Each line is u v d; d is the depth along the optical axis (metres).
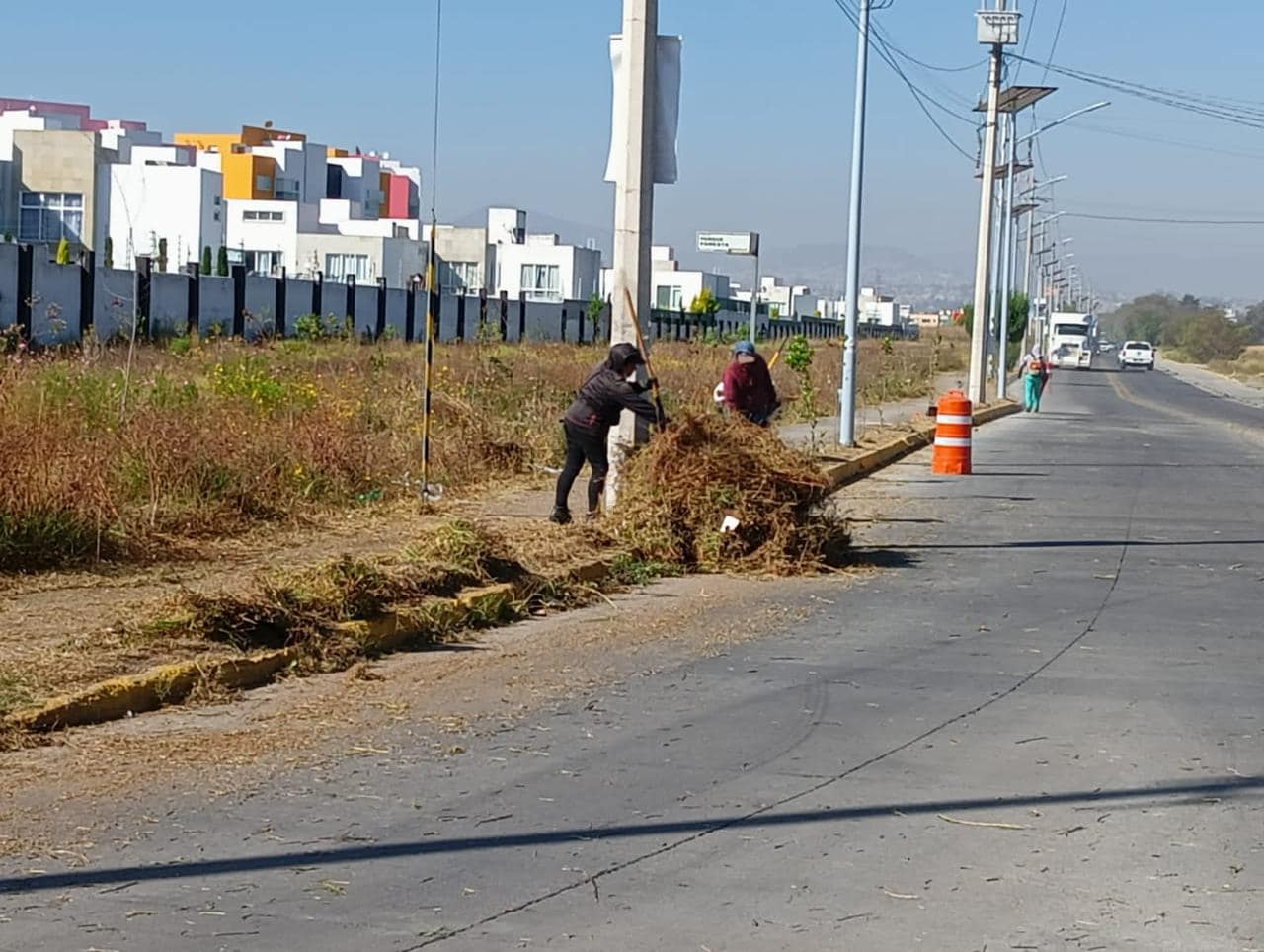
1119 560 14.97
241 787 7.03
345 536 13.95
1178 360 159.00
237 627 9.44
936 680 9.58
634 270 14.88
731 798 7.02
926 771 7.52
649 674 9.66
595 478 14.84
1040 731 8.35
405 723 8.28
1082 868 6.16
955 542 16.03
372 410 20.00
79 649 8.98
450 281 89.75
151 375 20.16
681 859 6.17
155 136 114.44
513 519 15.20
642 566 13.38
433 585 11.09
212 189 78.69
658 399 14.57
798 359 34.44
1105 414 47.53
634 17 14.83
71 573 11.47
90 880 5.78
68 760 7.38
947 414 24.03
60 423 14.30
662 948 5.23
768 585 13.21
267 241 87.50
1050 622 11.64
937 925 5.50
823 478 14.20
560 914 5.53
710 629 11.17
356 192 119.75
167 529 13.09
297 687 9.06
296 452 15.75
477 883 5.84
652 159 14.98
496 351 39.88
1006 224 57.25
